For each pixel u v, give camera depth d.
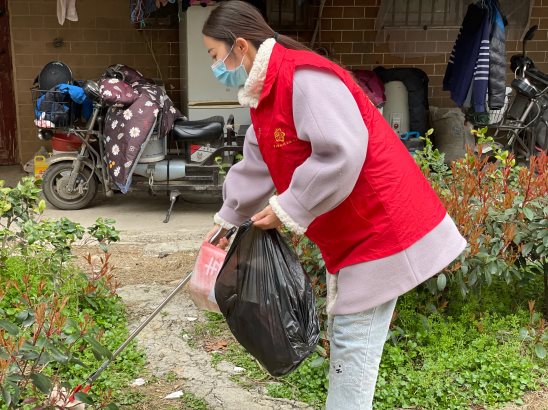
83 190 6.73
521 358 3.60
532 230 3.88
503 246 3.82
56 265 4.17
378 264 2.39
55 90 6.31
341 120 2.23
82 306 4.05
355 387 2.49
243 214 2.87
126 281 4.86
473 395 3.38
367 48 8.16
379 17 8.02
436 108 8.16
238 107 7.00
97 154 6.57
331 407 2.54
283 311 2.59
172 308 4.35
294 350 2.59
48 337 2.61
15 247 4.23
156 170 6.44
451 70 7.35
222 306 2.64
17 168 8.17
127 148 6.07
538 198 3.94
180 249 5.63
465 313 3.96
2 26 7.89
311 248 3.79
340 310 2.46
